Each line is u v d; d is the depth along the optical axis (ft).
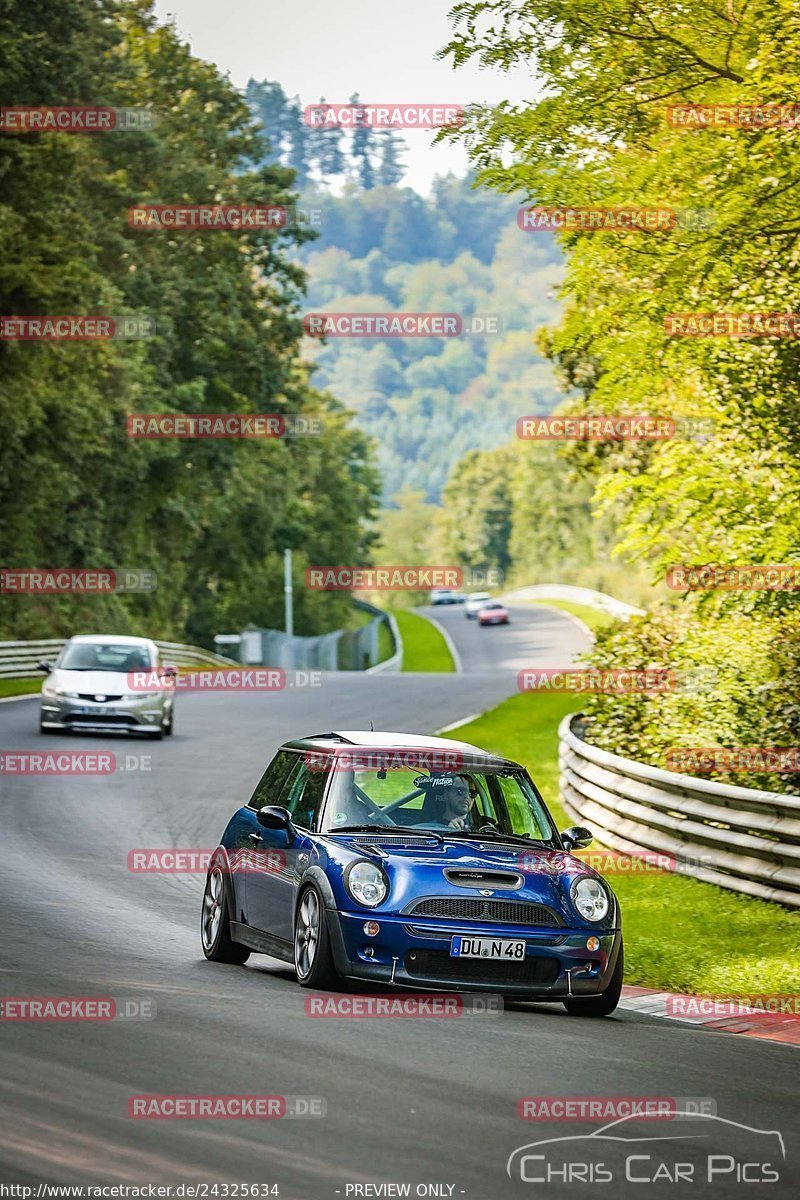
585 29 99.50
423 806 69.77
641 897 96.43
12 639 363.56
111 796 139.13
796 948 79.15
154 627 493.77
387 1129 42.19
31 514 378.53
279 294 442.91
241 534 590.96
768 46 93.71
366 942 62.64
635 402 120.88
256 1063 49.06
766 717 109.60
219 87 425.28
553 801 142.31
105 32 356.18
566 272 110.11
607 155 103.91
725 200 98.84
